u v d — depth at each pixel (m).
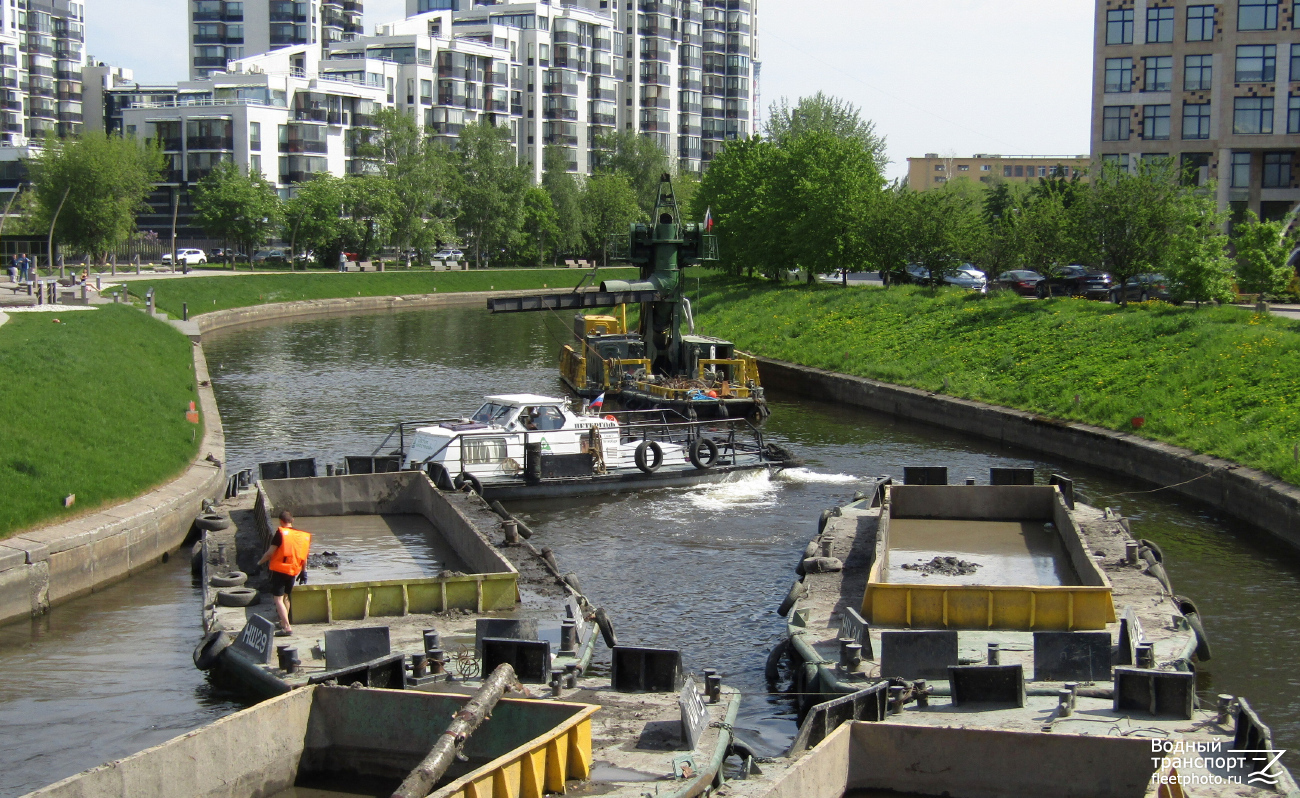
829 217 69.44
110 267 91.56
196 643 18.20
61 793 11.12
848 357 51.47
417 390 47.88
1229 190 71.38
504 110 151.50
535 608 17.91
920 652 14.20
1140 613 16.61
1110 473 32.81
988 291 57.38
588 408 40.16
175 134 118.88
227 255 109.81
